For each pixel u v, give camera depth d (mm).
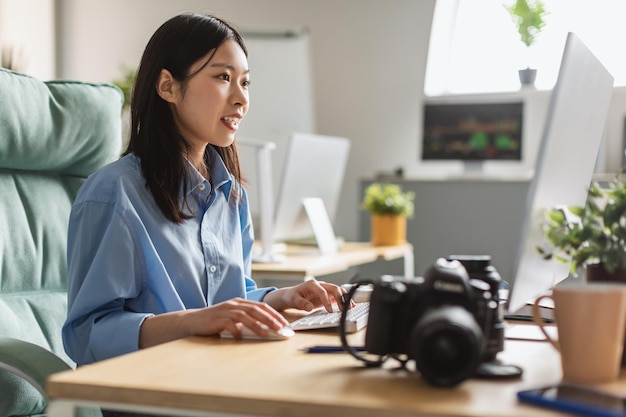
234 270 1657
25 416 1552
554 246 1155
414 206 4508
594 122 1345
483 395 867
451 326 869
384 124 4914
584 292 955
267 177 2887
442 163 4797
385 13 4879
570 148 1198
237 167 1801
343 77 4980
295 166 3104
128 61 5223
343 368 1013
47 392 931
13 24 4840
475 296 950
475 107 4516
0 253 1669
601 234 1128
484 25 4773
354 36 4945
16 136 1714
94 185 1521
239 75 1646
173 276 1532
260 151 2873
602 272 1148
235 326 1232
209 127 1623
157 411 892
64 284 1802
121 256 1444
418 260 4488
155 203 1550
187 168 1605
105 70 5266
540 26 4531
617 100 4344
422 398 850
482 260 1066
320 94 5023
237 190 1790
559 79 1059
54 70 5230
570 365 964
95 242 1485
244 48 1681
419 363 891
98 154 1909
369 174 4949
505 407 814
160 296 1489
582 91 1197
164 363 1035
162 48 1620
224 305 1271
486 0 4754
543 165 1060
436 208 4457
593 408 779
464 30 4820
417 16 4816
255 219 3783
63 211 1840
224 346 1175
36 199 1789
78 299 1408
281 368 1010
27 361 1292
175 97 1618
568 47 1070
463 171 4551
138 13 5207
